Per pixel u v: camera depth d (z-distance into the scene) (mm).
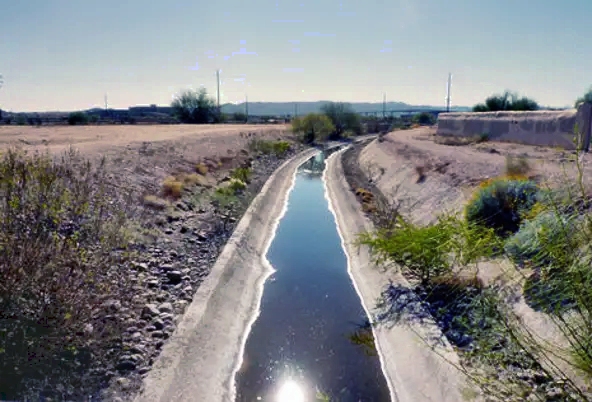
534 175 12531
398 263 10227
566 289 4148
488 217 9461
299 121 57438
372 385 7074
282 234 16344
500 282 7082
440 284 9281
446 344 7223
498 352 5508
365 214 17344
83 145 20953
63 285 6016
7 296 5754
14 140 23906
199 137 32781
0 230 6000
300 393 6809
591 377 3980
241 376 7195
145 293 8258
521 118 30750
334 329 8914
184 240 12016
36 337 5645
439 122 47812
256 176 26516
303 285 11281
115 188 13367
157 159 20016
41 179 7160
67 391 5285
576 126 4477
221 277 10047
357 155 43312
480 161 18531
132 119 85062
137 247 10117
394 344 8016
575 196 4668
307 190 26141
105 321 6738
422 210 16094
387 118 116125
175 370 6324
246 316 9328
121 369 6012
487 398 5215
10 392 4969
